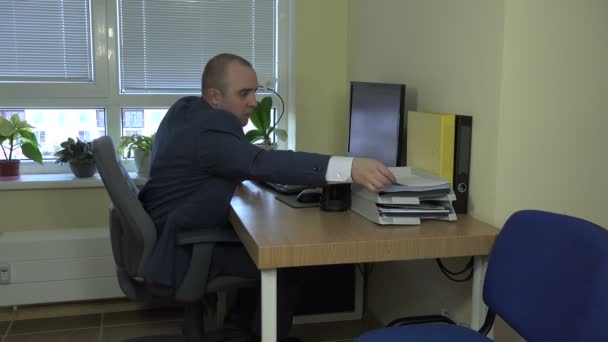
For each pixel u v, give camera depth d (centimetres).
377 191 185
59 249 287
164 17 319
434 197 190
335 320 291
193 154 204
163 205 213
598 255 137
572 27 187
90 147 309
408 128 226
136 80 321
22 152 302
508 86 183
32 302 288
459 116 197
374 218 188
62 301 293
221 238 203
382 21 271
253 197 228
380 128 235
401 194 187
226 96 217
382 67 272
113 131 322
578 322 138
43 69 311
